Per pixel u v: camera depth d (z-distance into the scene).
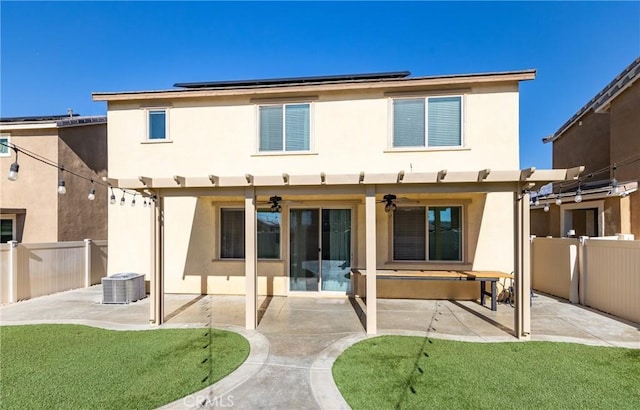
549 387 4.22
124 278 8.77
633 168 10.09
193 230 9.82
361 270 8.88
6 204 12.48
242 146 9.70
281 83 11.48
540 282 10.01
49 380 4.41
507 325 6.84
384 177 6.27
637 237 9.56
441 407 3.80
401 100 9.23
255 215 6.83
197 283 9.77
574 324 6.82
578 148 14.66
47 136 12.48
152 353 5.34
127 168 9.97
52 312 7.88
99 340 5.93
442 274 8.18
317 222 9.68
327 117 9.44
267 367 4.89
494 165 8.83
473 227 9.07
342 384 4.36
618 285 7.32
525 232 6.13
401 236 9.45
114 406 3.82
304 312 7.89
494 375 4.56
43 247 9.78
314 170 9.45
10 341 5.86
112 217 10.02
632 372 4.63
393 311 7.97
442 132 9.05
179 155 9.84
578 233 12.59
